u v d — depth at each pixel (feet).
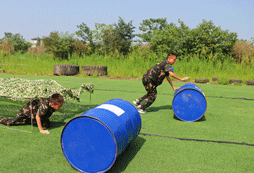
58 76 44.70
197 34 56.85
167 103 21.36
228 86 35.86
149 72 16.28
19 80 19.51
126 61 57.72
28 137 11.47
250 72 46.80
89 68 45.98
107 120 7.87
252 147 10.92
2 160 8.98
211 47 55.42
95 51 75.82
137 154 9.86
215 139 11.91
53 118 14.94
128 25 77.77
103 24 77.41
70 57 67.21
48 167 8.52
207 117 16.53
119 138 7.85
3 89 16.14
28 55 70.13
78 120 7.92
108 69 51.93
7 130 12.46
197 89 14.89
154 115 16.71
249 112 18.42
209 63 51.26
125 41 75.72
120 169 8.48
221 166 8.94
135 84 34.83
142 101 16.98
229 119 16.07
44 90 15.85
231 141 11.66
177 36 59.31
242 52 54.13
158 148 10.55
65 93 14.35
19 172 8.11
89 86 16.72
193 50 57.11
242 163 9.24
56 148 10.22
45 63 59.36
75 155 8.18
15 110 16.19
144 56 59.82
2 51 67.00
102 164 7.88
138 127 9.86
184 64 49.85
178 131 13.09
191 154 9.97
